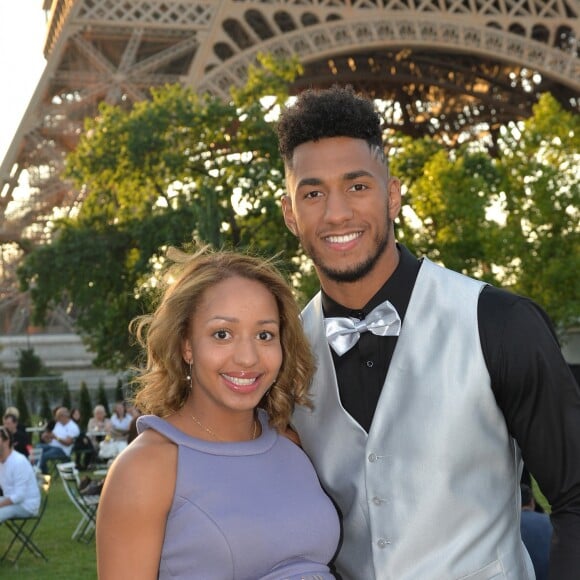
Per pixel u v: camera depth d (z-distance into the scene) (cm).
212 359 371
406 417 377
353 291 399
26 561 1523
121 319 3509
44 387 5009
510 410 367
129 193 3403
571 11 5231
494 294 380
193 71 4472
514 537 380
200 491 360
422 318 387
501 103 5719
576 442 355
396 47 4878
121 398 3994
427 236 3759
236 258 387
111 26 4591
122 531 353
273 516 365
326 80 5462
